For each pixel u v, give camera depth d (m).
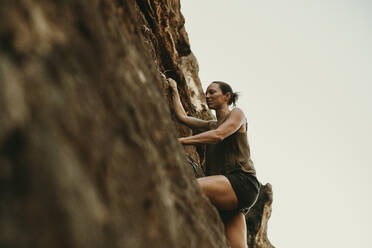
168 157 1.16
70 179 0.51
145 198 0.80
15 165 0.43
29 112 0.48
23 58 0.52
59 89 0.58
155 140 1.08
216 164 2.63
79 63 0.71
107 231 0.56
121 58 1.05
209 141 2.41
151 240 0.74
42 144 0.48
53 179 0.48
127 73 1.06
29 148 0.46
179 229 0.95
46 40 0.60
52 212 0.45
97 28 0.87
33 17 0.59
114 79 0.90
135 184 0.77
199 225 1.15
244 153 2.57
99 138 0.67
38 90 0.52
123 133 0.82
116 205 0.64
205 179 2.36
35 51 0.56
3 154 0.42
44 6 0.64
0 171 0.41
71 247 0.46
